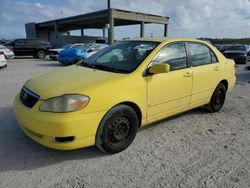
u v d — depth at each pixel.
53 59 19.12
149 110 3.96
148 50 4.13
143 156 3.59
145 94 3.82
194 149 3.84
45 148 3.72
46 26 47.47
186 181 3.03
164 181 3.02
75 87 3.32
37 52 22.33
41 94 3.31
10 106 5.65
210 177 3.12
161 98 4.09
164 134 4.36
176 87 4.30
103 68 4.09
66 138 3.19
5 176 3.05
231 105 6.26
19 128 4.39
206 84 5.01
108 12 30.50
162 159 3.52
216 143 4.07
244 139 4.25
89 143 3.34
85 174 3.13
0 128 4.38
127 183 2.96
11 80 9.20
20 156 3.50
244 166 3.39
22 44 21.77
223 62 5.48
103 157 3.54
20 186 2.87
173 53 4.36
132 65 3.93
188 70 4.54
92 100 3.25
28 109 3.35
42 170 3.20
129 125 3.74
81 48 14.87
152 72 3.79
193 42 4.83
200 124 4.88
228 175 3.17
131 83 3.64
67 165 3.32
